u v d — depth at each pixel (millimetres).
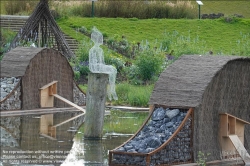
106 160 14836
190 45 34781
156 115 13961
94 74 18062
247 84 15023
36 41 35562
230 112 14602
